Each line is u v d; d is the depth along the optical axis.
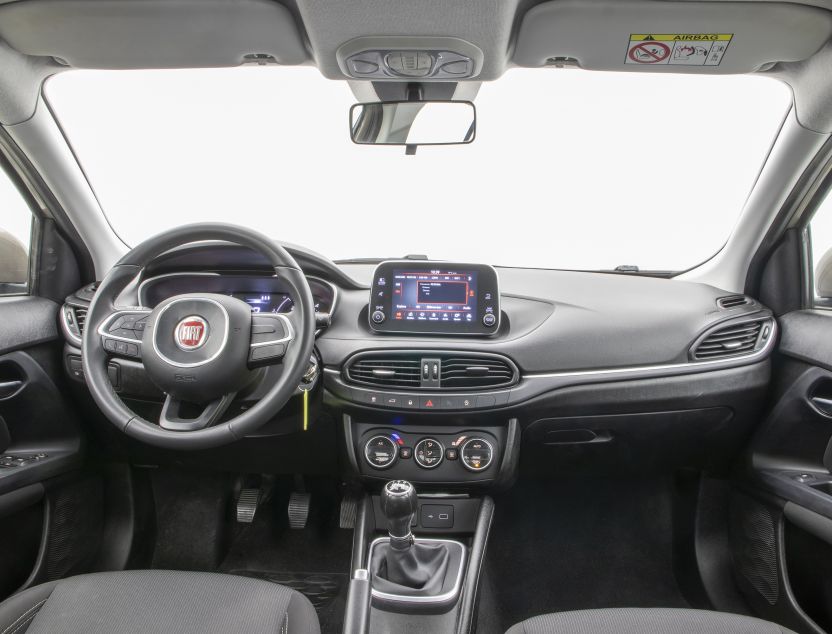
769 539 1.99
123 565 2.33
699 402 1.99
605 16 1.67
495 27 1.61
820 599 1.75
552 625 1.30
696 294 2.19
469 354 1.94
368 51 1.75
